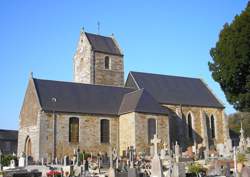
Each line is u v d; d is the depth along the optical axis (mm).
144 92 57031
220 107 67438
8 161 51000
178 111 62906
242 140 51000
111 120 56312
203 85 71438
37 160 50062
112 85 66062
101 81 66812
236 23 39938
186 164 37312
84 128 54094
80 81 68500
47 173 36062
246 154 40312
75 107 54469
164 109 57531
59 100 54250
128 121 54719
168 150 49281
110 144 55438
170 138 60656
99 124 55281
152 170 31188
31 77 56000
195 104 65062
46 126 51562
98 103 57219
